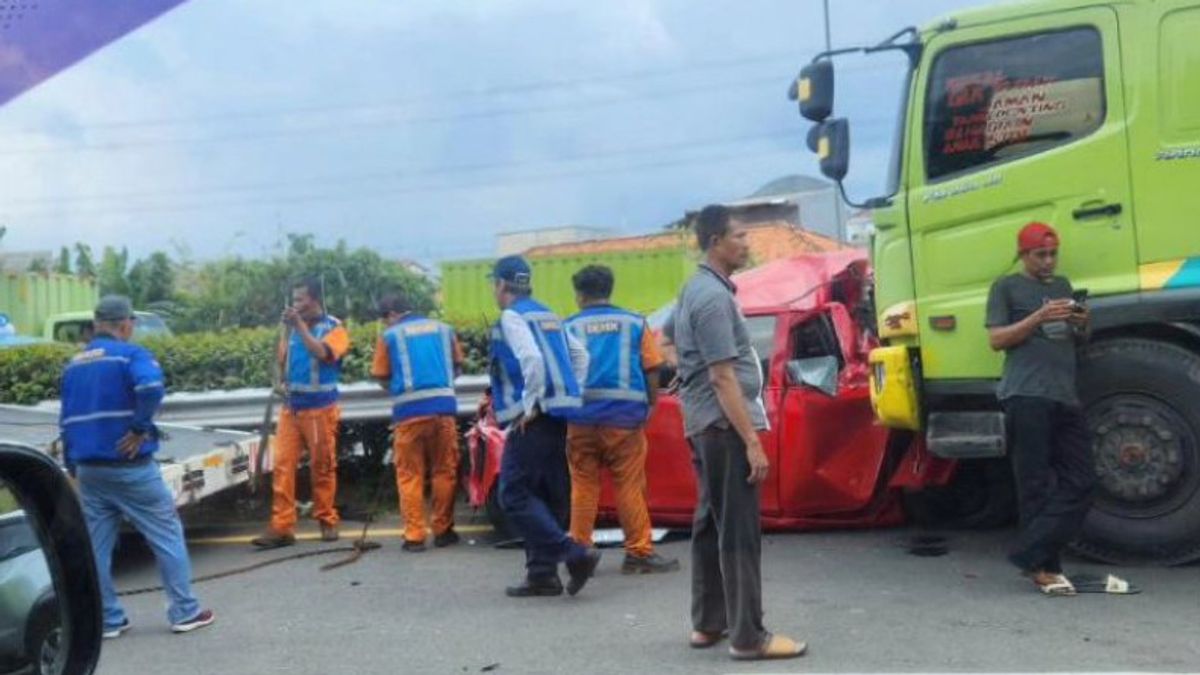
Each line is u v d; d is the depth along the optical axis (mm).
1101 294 6812
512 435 7043
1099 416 6961
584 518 7473
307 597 7344
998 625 6000
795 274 8938
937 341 7227
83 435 6512
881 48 7395
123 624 6676
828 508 8258
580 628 6336
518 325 6945
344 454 10844
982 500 8430
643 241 21125
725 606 5746
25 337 17672
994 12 7129
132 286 27203
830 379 8133
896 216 7375
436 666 5785
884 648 5680
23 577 2816
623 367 7402
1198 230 6672
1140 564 6977
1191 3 6746
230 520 10305
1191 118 6711
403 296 8766
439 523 8688
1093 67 6918
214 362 11141
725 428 5414
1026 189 6969
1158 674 5148
